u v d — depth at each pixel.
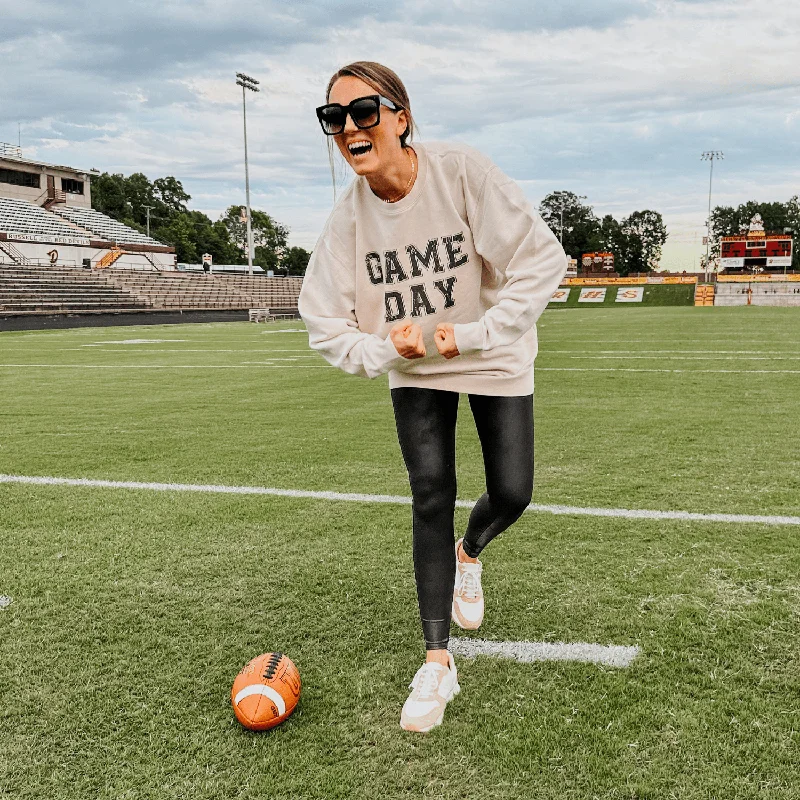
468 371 2.00
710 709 1.85
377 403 7.38
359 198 2.01
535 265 1.84
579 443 5.12
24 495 4.02
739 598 2.50
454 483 2.07
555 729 1.78
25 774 1.67
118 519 3.57
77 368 11.34
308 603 2.57
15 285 34.28
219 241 95.38
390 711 1.89
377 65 1.81
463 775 1.63
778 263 64.31
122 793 1.60
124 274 43.59
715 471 4.28
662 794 1.54
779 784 1.57
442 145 1.93
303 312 2.15
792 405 6.67
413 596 2.61
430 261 1.97
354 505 3.75
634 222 110.38
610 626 2.32
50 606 2.58
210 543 3.20
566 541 3.12
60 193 54.25
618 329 18.83
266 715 1.79
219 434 5.79
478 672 2.07
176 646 2.27
